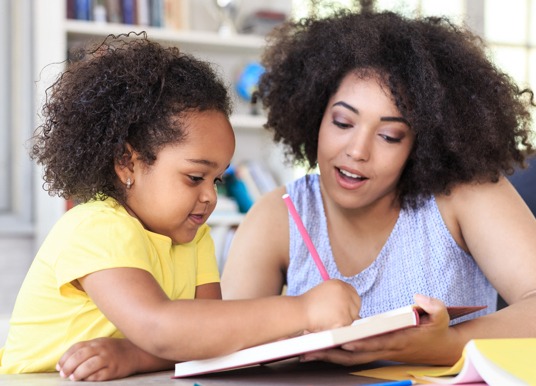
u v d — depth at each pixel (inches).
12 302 130.4
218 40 137.3
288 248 61.9
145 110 44.6
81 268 40.6
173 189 44.8
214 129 45.4
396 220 58.6
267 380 37.9
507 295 53.4
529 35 162.2
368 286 58.4
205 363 38.2
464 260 58.5
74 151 46.3
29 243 132.3
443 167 56.2
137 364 41.1
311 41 60.1
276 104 63.1
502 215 54.6
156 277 45.9
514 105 58.6
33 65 131.3
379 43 54.1
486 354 32.6
